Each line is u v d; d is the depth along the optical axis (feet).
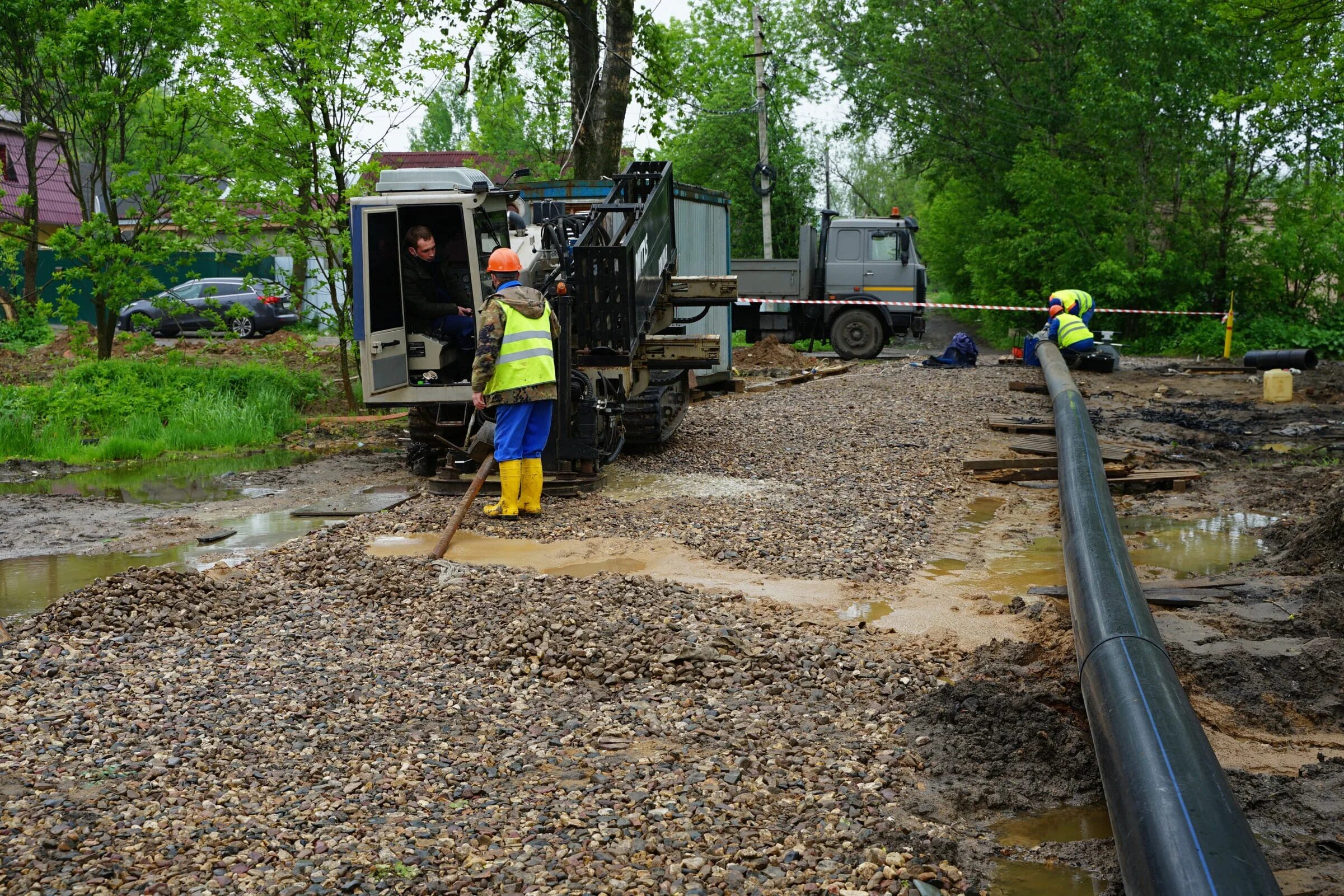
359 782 12.89
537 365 27.02
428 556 23.27
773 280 79.10
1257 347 80.12
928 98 115.03
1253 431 42.47
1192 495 31.19
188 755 13.55
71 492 33.42
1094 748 12.55
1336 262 82.38
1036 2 105.19
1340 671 16.30
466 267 32.99
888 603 20.54
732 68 136.87
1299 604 19.63
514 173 38.01
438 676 16.66
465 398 32.42
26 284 83.10
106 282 50.98
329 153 47.34
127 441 40.57
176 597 19.67
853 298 77.46
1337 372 62.44
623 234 34.27
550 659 17.06
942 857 11.38
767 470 34.01
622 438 35.17
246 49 44.93
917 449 37.50
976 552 24.68
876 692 15.87
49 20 50.47
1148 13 81.46
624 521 27.04
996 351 93.81
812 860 11.15
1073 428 31.04
